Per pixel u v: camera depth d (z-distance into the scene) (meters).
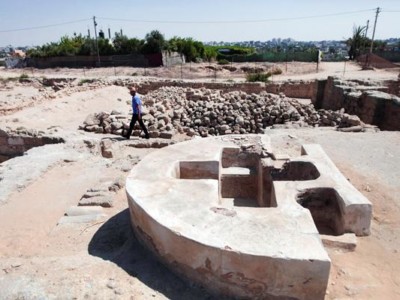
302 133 8.64
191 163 5.18
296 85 18.47
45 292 2.95
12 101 13.83
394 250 3.86
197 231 3.19
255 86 18.23
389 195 5.16
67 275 3.25
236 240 3.03
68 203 5.62
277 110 11.73
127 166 7.10
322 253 2.86
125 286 3.07
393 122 9.95
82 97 15.07
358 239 4.03
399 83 15.26
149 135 10.28
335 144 7.56
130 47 34.88
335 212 4.30
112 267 3.46
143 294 2.98
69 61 35.94
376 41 42.25
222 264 2.96
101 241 4.34
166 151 5.70
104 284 3.08
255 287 2.96
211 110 12.18
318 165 5.02
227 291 3.05
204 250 3.00
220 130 11.33
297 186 4.32
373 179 5.70
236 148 6.07
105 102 15.11
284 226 3.28
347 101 12.27
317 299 2.92
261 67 29.75
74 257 3.80
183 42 37.22
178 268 3.32
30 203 5.58
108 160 7.70
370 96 10.73
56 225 4.84
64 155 7.63
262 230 3.21
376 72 25.39
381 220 4.49
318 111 12.24
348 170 6.08
